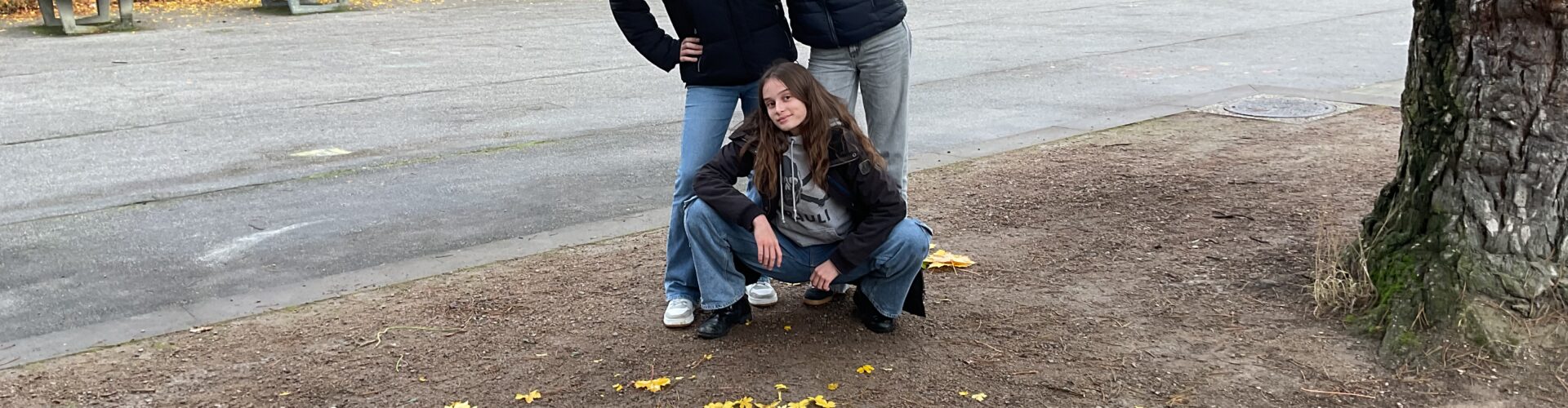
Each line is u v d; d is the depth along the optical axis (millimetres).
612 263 4707
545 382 3521
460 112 8695
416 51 12391
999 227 5133
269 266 4891
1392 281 3785
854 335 3842
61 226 5582
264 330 3996
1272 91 9141
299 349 3805
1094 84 9742
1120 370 3539
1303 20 14148
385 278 4578
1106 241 4852
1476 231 3633
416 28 14594
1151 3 16344
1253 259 4504
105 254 5105
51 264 4949
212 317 4145
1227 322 3893
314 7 16656
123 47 13023
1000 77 10203
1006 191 5801
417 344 3830
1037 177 6102
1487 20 3514
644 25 3893
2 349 3873
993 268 4520
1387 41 12289
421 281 4523
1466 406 3268
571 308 4148
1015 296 4195
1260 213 5223
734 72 3822
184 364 3701
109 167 6922
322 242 5250
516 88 9789
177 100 9352
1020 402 3344
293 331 3973
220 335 3961
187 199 6098
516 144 7457
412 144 7508
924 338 3816
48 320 4227
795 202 3594
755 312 4066
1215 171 6180
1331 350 3641
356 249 5137
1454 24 3611
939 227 5160
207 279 4711
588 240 5109
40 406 3387
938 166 6496
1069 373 3529
